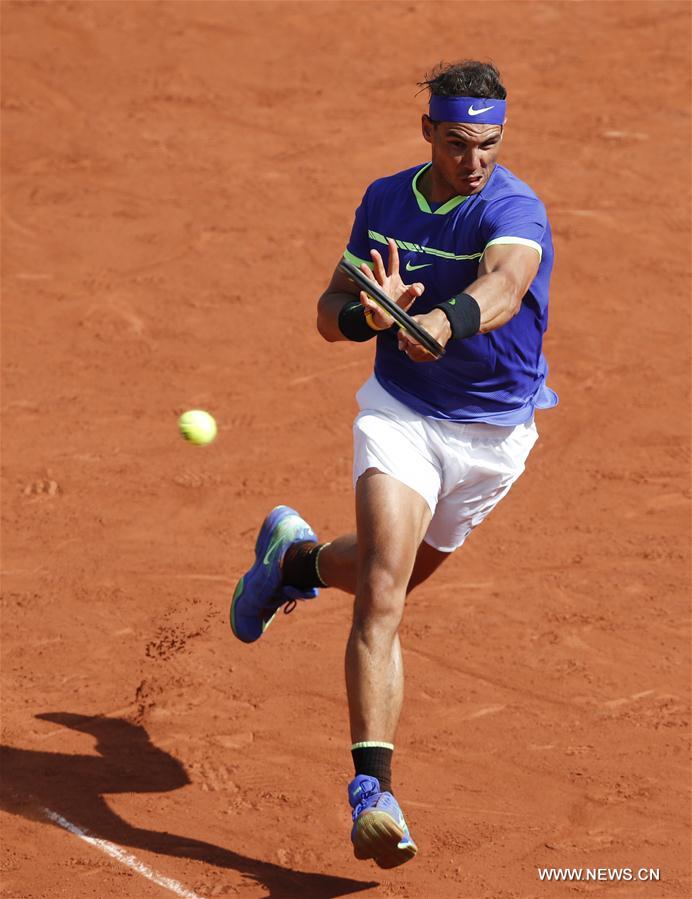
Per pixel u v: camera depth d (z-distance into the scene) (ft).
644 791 65.77
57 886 58.95
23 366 120.26
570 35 212.43
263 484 100.37
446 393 59.57
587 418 110.52
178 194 158.92
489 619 81.97
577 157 168.14
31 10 216.54
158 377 118.62
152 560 89.35
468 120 54.85
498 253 54.70
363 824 51.31
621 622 81.61
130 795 65.57
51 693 74.28
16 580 86.79
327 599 84.74
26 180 162.81
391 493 57.67
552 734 70.49
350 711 55.21
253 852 61.57
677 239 146.20
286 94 191.31
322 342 125.70
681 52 203.92
